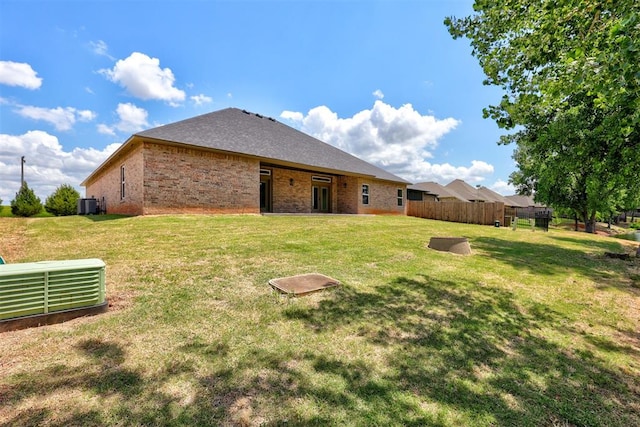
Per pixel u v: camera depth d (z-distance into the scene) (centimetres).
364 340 319
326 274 545
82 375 233
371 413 211
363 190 2164
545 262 793
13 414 189
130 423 187
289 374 251
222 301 399
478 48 609
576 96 691
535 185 2322
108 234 798
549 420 219
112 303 375
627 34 321
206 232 877
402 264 655
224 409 206
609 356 326
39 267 314
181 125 1362
